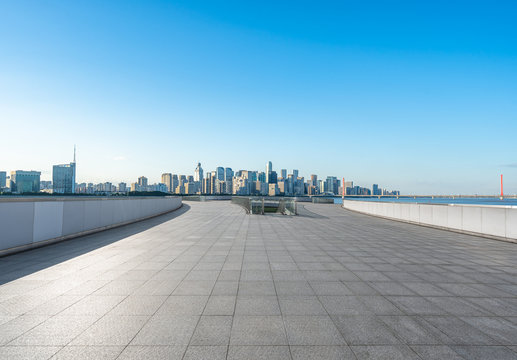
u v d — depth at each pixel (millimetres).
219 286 5273
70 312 4133
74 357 3037
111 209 13328
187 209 26766
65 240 9992
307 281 5633
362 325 3816
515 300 4754
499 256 8023
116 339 3406
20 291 4969
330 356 3086
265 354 3107
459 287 5379
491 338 3516
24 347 3223
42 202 8938
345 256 7871
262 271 6301
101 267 6547
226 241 10086
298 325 3789
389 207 19109
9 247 7738
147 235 11344
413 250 8781
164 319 3924
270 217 19688
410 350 3227
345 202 30531
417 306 4465
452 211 13305
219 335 3508
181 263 6949
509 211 10430
